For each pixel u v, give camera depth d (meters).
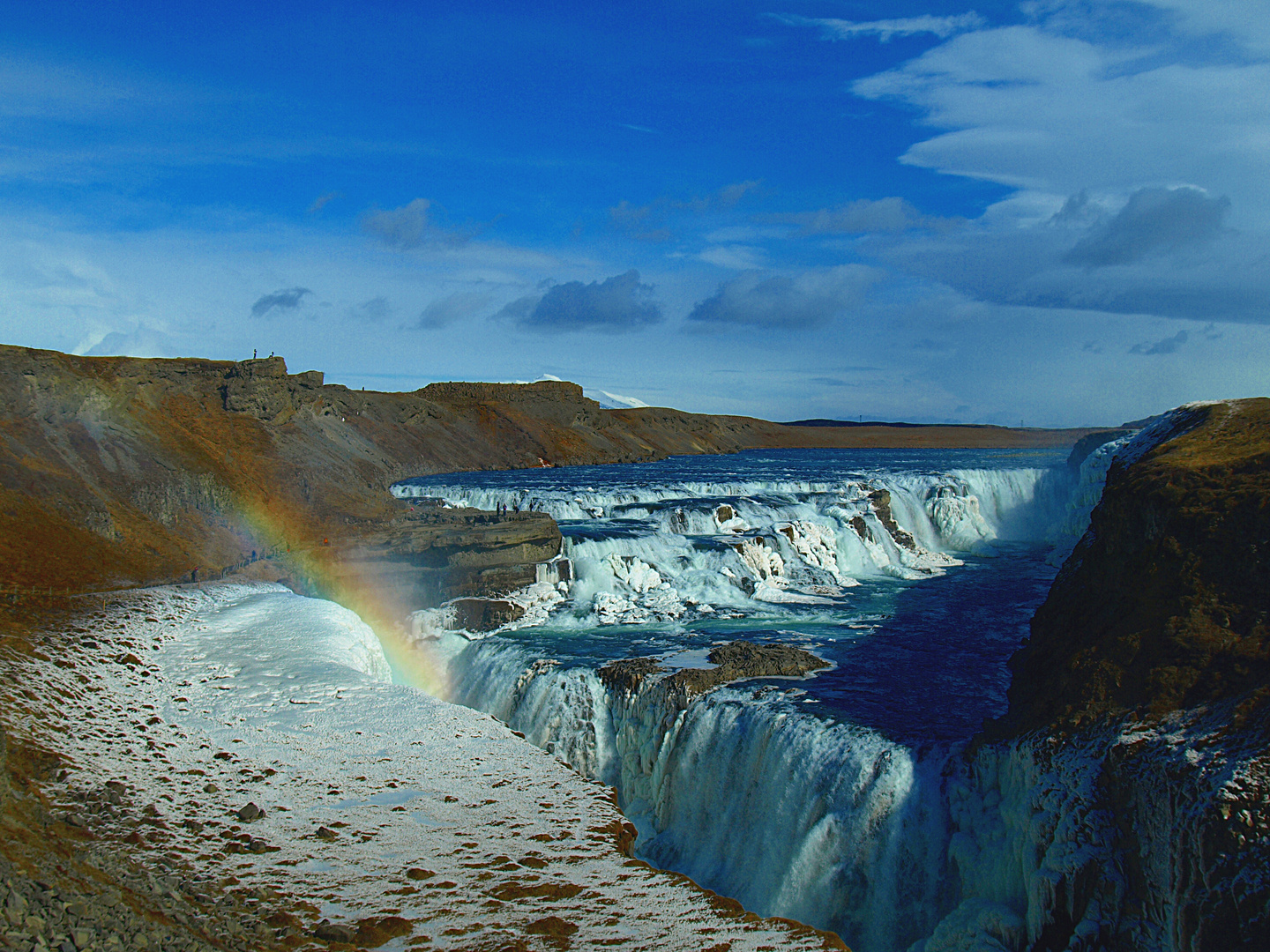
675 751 31.22
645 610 47.03
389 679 35.97
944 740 26.80
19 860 12.17
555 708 34.81
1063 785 21.89
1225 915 17.12
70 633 30.83
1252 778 18.36
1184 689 22.39
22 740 19.92
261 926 13.44
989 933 21.64
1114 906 19.64
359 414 117.50
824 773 26.86
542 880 16.30
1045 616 37.62
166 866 15.45
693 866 28.59
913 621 44.91
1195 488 28.92
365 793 20.22
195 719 24.52
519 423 147.62
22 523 44.34
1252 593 24.19
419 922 14.26
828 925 24.94
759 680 33.78
